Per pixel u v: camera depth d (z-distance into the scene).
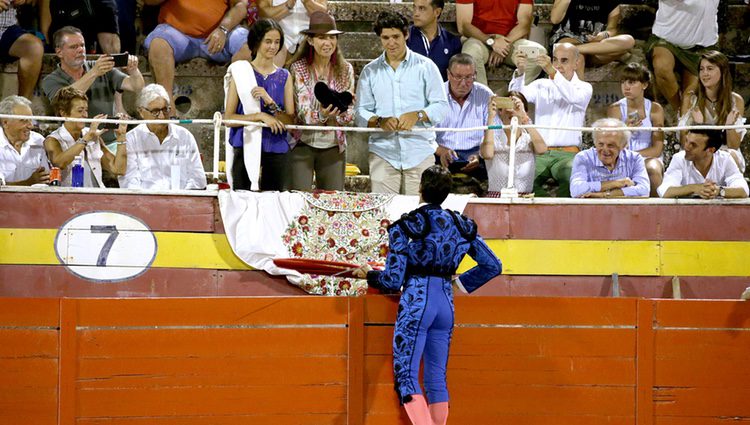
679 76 24.55
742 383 16.89
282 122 18.78
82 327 16.09
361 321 16.53
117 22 23.80
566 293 18.19
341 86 19.48
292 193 17.98
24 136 18.91
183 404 16.23
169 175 19.08
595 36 24.30
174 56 23.52
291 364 16.45
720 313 16.88
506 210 18.17
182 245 17.69
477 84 21.62
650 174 20.95
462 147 21.42
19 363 15.98
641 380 16.80
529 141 19.73
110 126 21.86
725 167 19.38
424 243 15.45
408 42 23.12
